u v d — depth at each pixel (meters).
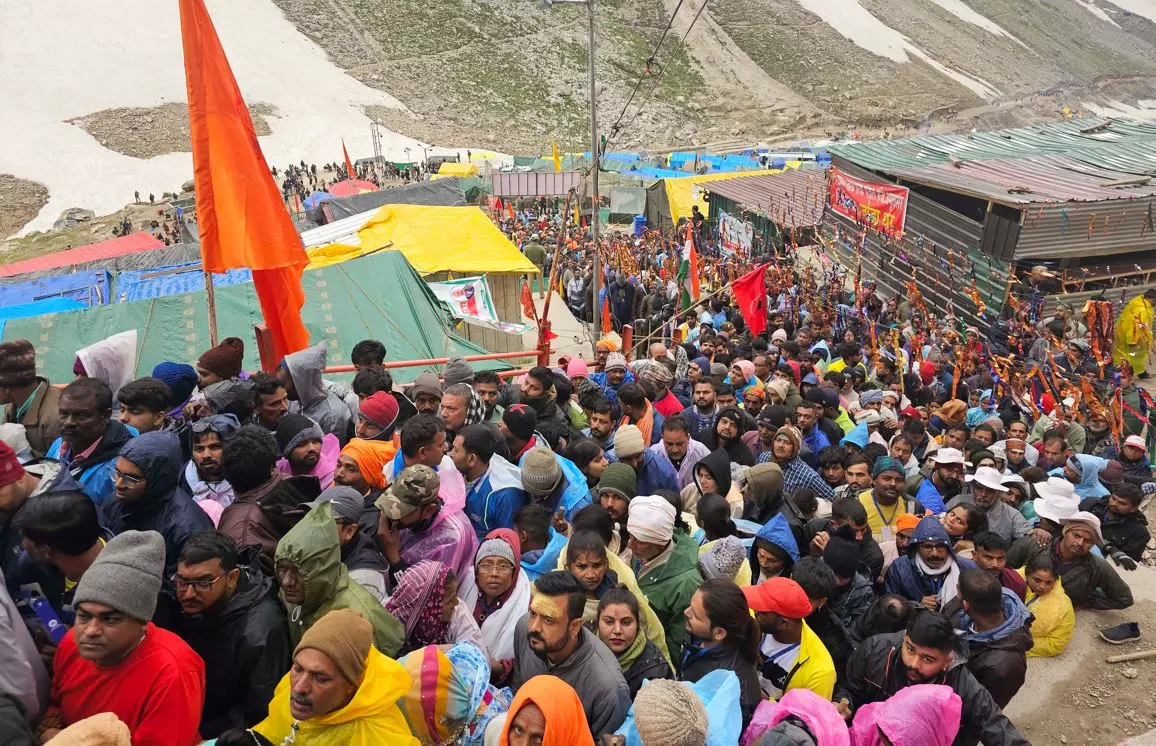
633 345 16.41
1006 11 165.00
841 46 135.25
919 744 3.52
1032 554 6.40
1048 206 15.88
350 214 27.59
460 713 3.15
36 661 2.94
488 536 4.22
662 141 98.50
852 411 10.09
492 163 66.69
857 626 4.84
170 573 3.62
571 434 7.09
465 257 18.81
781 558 4.71
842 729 3.33
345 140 87.25
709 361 10.95
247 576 3.46
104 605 2.68
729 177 35.03
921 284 18.92
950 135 25.30
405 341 12.28
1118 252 16.48
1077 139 23.64
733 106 113.88
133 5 106.75
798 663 4.05
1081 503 7.68
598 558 4.04
